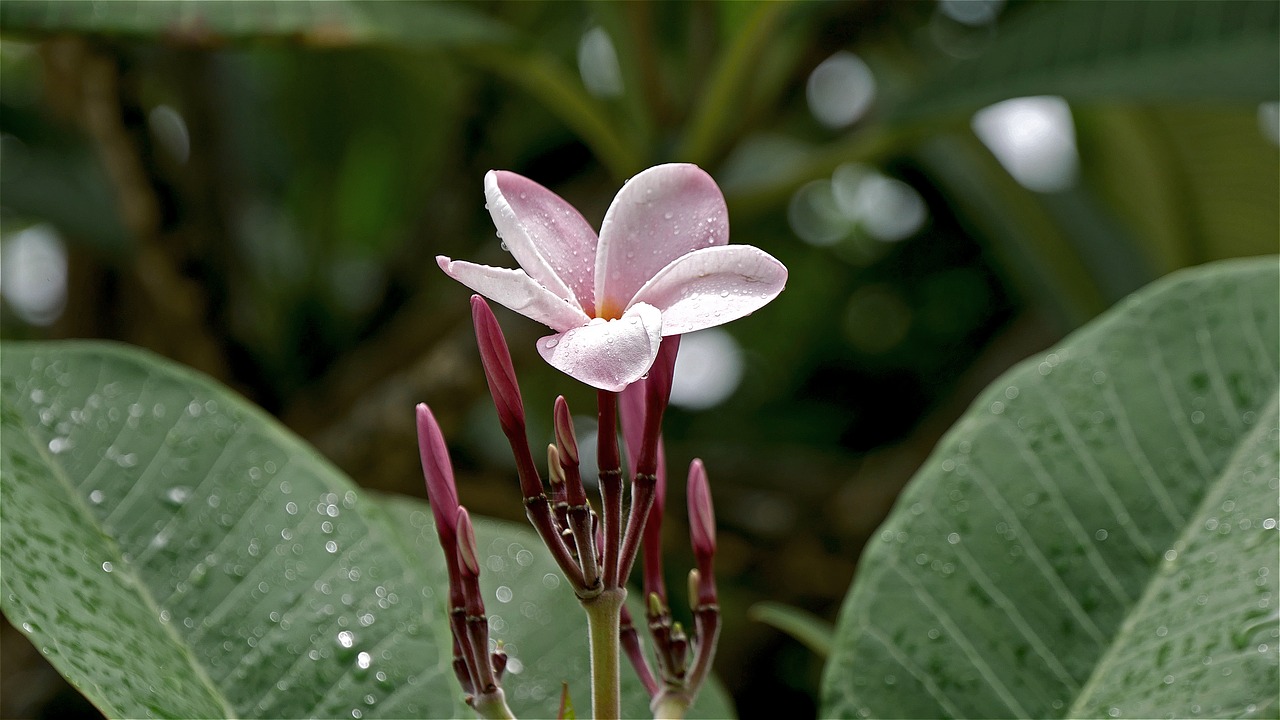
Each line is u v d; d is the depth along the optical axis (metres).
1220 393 0.90
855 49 1.59
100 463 0.88
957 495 0.90
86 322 1.49
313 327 1.55
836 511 1.59
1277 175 1.50
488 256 1.44
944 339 1.87
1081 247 1.53
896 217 1.88
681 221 0.79
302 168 1.60
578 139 1.61
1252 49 1.06
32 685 1.23
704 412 1.84
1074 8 1.14
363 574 0.87
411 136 1.62
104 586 0.85
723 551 1.55
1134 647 0.86
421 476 1.40
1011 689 0.87
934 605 0.88
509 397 0.79
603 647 0.79
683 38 1.39
